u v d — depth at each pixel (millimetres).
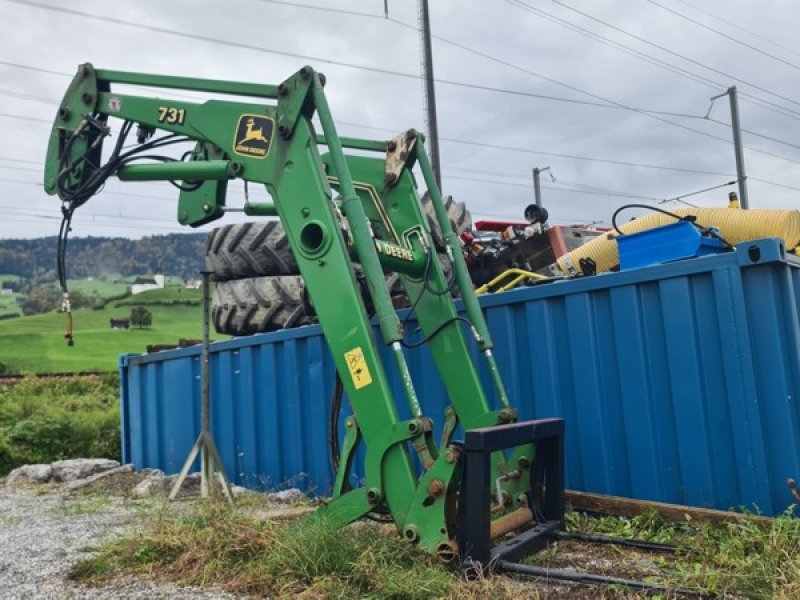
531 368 5359
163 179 4895
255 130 4578
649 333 4789
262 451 7426
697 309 4566
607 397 4984
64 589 3871
